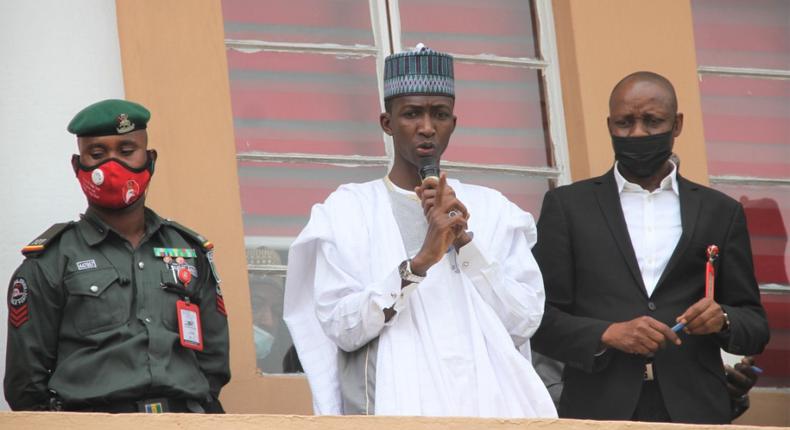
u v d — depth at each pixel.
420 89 15.77
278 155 18.55
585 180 17.20
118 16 17.89
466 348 15.34
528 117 19.55
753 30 20.41
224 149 17.95
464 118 19.36
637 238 16.78
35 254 15.17
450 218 15.03
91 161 15.35
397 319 15.37
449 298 15.49
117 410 14.84
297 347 15.95
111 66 18.00
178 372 15.10
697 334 16.20
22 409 15.06
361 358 15.39
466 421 14.20
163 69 17.91
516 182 19.39
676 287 16.55
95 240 15.30
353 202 16.02
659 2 19.73
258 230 18.33
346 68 19.02
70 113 17.81
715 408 16.25
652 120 16.75
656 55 19.59
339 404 15.60
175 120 17.84
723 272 16.72
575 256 16.77
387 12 19.27
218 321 15.69
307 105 18.78
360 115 18.95
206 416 13.77
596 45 19.47
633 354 16.30
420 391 15.11
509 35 19.67
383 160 18.88
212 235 17.75
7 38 17.77
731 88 20.23
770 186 20.14
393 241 15.67
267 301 18.16
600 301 16.55
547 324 16.45
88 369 14.88
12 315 15.09
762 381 19.59
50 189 17.66
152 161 15.72
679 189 16.94
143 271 15.31
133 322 15.12
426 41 19.39
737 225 16.83
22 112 17.70
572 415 16.47
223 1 18.72
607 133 19.31
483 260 15.47
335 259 15.70
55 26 17.91
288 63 18.81
